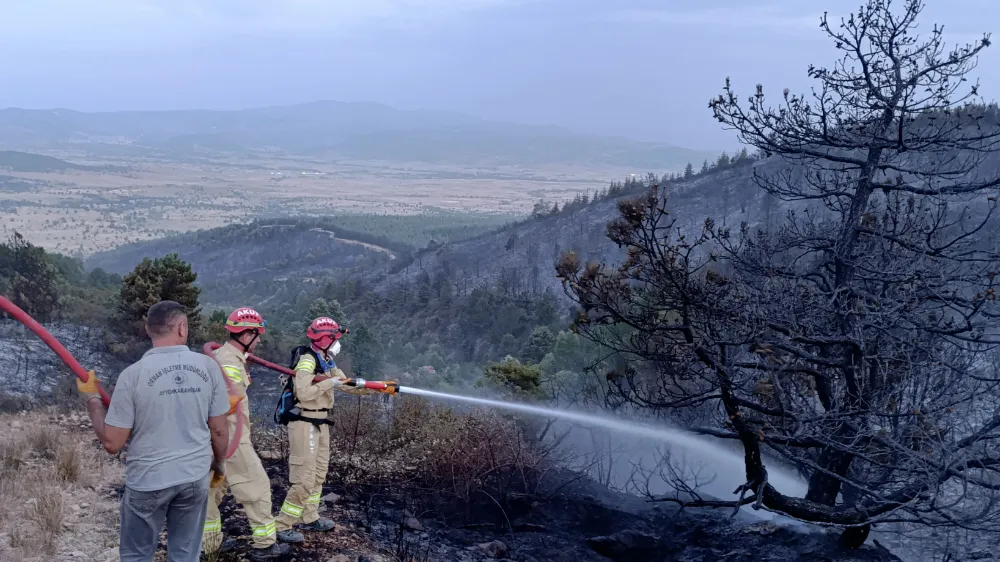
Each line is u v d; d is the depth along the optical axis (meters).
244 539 5.84
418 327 81.06
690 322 7.90
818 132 8.13
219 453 4.36
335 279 151.25
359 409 9.27
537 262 126.31
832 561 7.33
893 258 8.66
